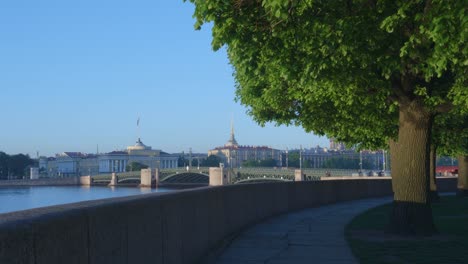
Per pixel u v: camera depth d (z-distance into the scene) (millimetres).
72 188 156625
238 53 11672
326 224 17953
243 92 19859
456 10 8086
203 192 11164
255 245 12945
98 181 186500
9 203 43969
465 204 26359
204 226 11023
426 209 13906
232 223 14695
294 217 20906
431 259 10438
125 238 6039
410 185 13859
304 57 11320
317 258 11000
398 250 11617
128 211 6230
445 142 26125
